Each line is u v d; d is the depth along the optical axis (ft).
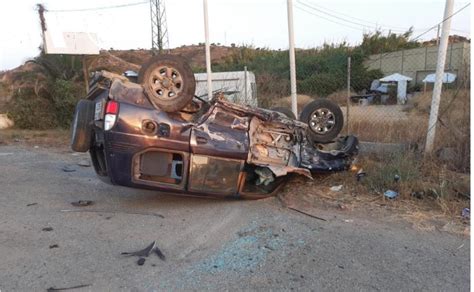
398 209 17.31
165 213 17.03
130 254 13.00
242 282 11.30
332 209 17.56
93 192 20.39
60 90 56.13
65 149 36.58
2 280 11.19
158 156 16.67
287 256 12.98
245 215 16.74
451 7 22.74
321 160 20.43
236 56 140.26
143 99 16.60
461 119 23.73
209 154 17.06
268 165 18.11
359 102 78.13
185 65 16.81
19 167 27.22
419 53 107.24
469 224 15.65
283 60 110.11
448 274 11.87
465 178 19.65
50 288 10.82
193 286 11.07
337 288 11.03
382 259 12.80
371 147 25.55
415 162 21.99
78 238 14.29
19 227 15.29
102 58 64.28
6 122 56.18
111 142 16.02
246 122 18.16
